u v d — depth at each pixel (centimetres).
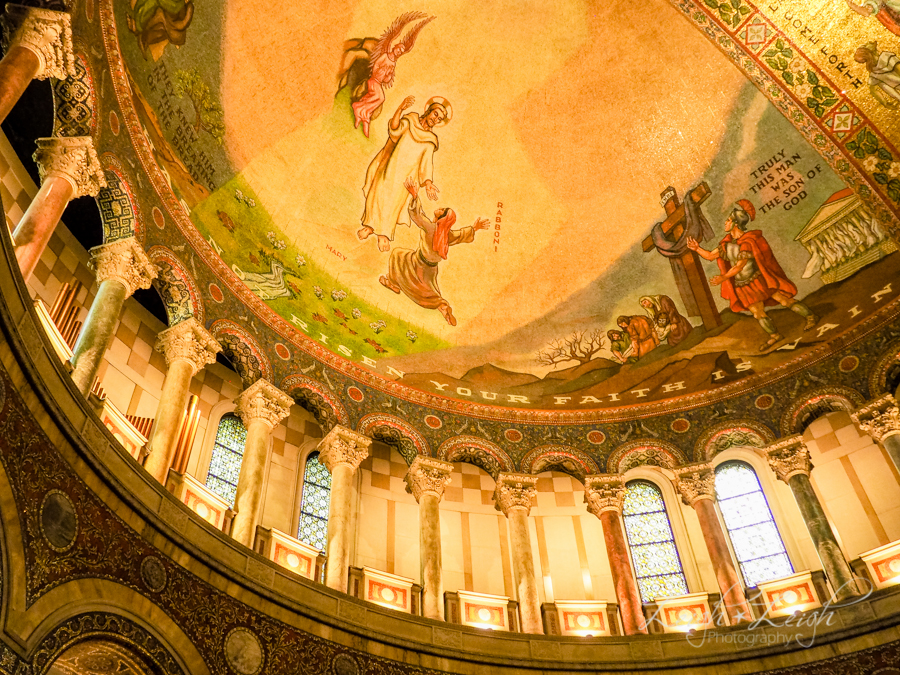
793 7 1838
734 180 2058
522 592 1764
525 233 2127
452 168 2094
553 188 2117
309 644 1388
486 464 1961
